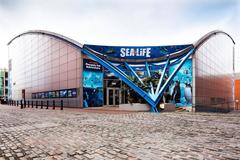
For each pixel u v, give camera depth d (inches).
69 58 1045.8
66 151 200.8
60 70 1127.6
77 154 190.7
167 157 180.2
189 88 876.0
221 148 209.9
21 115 582.9
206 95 1023.0
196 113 661.9
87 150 203.8
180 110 858.1
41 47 1369.3
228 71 1642.5
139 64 965.8
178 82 885.2
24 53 1717.5
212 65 1160.8
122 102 1072.8
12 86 2086.6
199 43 922.1
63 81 1095.6
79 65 964.6
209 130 318.3
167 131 308.8
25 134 288.7
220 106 1277.1
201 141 241.6
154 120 449.7
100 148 210.7
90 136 271.6
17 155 189.6
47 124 388.5
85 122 415.5
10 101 1544.0
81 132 301.1
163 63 937.5
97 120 450.3
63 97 1090.7
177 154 189.2
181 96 878.4
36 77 1448.1
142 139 252.4
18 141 245.4
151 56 959.0
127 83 824.9
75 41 986.1
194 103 862.5
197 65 919.0
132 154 189.6
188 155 185.9
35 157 183.2
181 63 890.1
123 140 247.0
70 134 286.0
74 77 1000.2
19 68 1852.9
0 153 196.4
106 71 1037.8
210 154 189.0
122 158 178.1
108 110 791.7
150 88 793.6
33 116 550.9
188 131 309.1
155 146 217.9
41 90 1360.7
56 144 229.0
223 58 1453.0
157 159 175.2
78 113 646.5
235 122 418.0
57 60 1161.4
